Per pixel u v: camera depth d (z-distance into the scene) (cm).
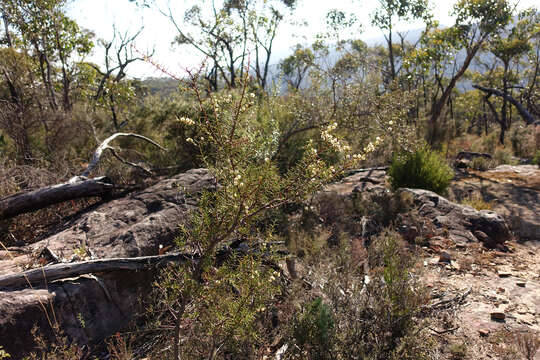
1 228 538
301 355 278
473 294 404
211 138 227
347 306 320
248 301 237
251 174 225
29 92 994
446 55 1866
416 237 536
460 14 1795
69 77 1847
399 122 867
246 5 1839
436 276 448
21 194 555
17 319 293
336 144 221
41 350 295
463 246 536
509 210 748
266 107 871
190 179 614
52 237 443
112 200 609
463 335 330
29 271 328
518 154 1659
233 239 362
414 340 283
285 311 336
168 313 347
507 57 2692
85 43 1839
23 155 841
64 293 322
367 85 913
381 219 616
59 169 771
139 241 430
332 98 943
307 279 394
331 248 490
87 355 313
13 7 1453
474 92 3728
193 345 279
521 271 462
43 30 1541
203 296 238
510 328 337
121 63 1892
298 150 800
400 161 841
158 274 379
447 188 902
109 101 1546
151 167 915
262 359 289
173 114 970
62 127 925
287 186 226
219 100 231
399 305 304
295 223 531
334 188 830
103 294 343
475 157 1314
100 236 446
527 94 3331
